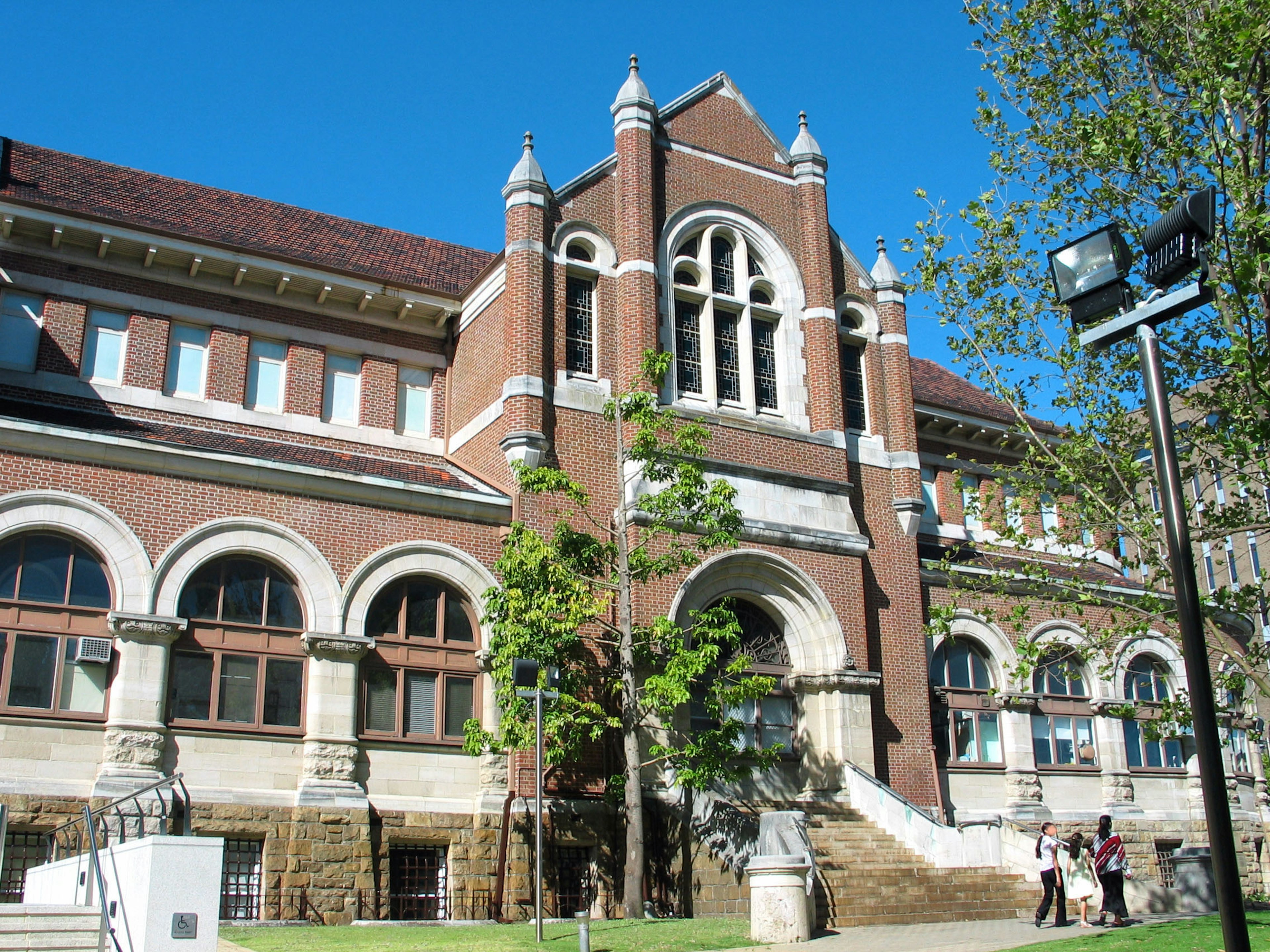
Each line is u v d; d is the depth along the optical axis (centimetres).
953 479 3191
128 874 1288
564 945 1447
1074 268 930
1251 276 1443
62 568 1847
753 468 2408
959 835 2148
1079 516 1911
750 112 2764
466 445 2516
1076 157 1792
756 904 1594
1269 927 1598
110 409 2309
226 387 2444
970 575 2758
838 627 2411
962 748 2692
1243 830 2930
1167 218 890
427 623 2128
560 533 2005
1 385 2208
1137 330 909
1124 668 2652
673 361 2386
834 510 2512
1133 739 2945
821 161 2784
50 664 1803
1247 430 1583
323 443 2503
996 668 2778
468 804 2056
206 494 1969
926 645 2698
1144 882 2280
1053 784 2775
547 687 1795
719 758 1920
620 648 1938
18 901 1689
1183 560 852
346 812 1923
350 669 2009
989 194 1862
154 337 2397
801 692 2392
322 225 2942
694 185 2620
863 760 2367
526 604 1906
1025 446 3250
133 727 1812
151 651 1856
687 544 2277
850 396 2748
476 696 2127
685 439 2011
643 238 2466
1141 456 2256
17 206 2253
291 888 1850
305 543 2025
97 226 2317
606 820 2086
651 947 1491
